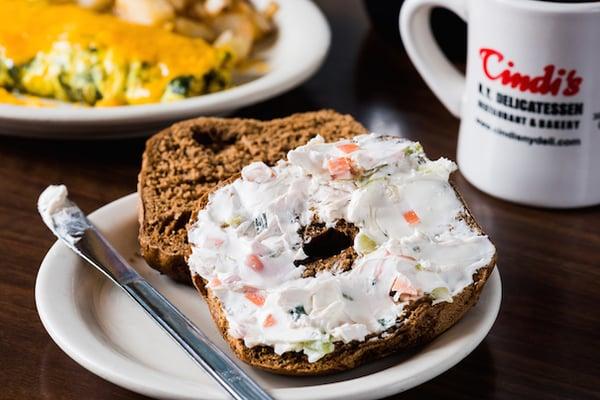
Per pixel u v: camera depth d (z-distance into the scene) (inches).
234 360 22.6
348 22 37.4
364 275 22.4
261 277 22.7
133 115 29.5
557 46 26.2
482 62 27.2
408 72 34.2
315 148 24.0
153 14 33.7
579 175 27.4
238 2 35.1
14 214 27.8
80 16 33.6
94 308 23.9
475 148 28.1
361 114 31.9
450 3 28.0
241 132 27.4
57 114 29.5
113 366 21.7
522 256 26.3
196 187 25.9
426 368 21.6
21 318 24.5
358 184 23.6
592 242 26.9
